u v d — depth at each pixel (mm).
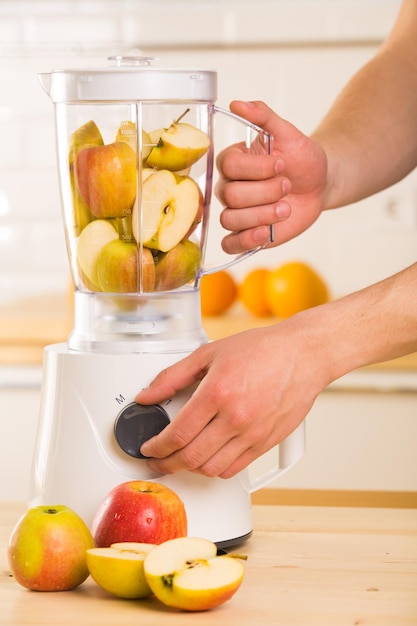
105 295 1103
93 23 2703
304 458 2131
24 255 2801
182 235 1100
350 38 2656
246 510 1134
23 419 2160
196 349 1092
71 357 1098
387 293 1090
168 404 1088
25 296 2801
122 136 1082
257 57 2686
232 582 915
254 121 1295
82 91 1068
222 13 2674
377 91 1539
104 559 943
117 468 1088
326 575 1022
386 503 1308
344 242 2721
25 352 2186
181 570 920
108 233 1090
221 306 2449
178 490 1096
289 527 1194
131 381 1084
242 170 1250
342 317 1083
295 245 2730
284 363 1052
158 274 1103
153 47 2697
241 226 1275
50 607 939
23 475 2168
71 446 1094
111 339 1102
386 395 2104
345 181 1464
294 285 2350
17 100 2746
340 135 1495
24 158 2771
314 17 2660
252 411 1036
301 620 902
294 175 1347
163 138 1078
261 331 1083
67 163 1109
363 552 1095
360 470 2123
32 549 970
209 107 1138
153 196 1083
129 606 943
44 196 2789
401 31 1586
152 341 1100
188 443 1050
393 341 1082
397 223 2703
